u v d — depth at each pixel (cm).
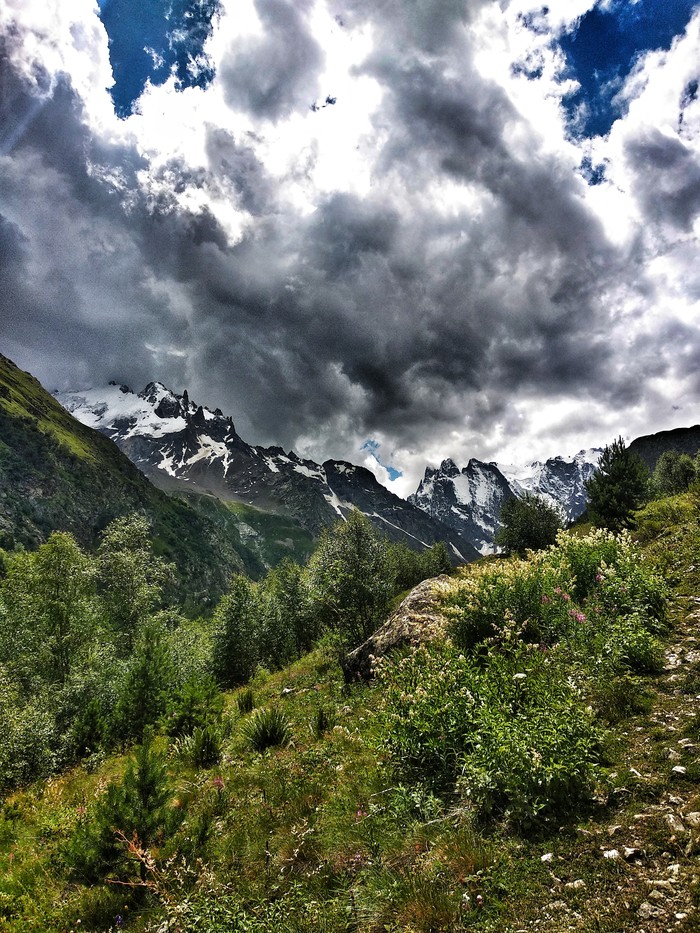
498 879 413
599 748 549
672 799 450
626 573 973
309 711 1170
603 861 403
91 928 584
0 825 1037
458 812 537
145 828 666
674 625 866
